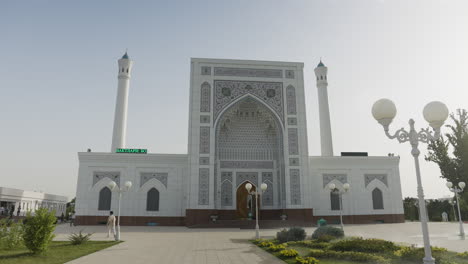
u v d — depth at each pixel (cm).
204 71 2034
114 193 1947
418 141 528
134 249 918
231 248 943
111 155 1983
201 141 1934
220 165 2069
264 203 2050
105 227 1783
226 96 2017
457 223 2042
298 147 2005
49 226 824
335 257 749
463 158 2053
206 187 1880
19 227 963
